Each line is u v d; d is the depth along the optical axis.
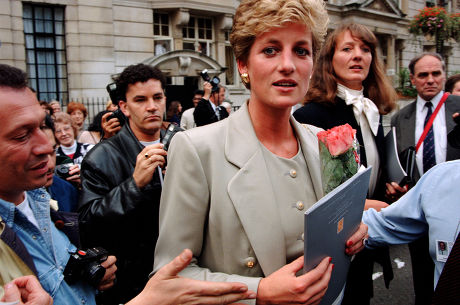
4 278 0.96
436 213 1.24
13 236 1.05
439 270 1.25
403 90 12.21
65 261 1.31
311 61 1.14
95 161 1.99
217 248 1.14
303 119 2.18
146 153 1.77
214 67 11.38
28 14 9.52
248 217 1.08
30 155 1.09
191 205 1.12
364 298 2.06
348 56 2.17
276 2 1.03
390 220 1.47
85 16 9.95
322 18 1.11
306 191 1.22
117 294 1.88
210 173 1.13
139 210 1.75
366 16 15.33
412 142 3.07
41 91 9.90
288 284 0.96
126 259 1.86
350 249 1.19
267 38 1.08
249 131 1.20
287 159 1.21
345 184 1.01
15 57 9.22
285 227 1.14
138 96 2.14
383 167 2.25
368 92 2.46
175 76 10.81
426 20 10.20
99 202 1.82
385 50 16.88
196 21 12.23
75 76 10.00
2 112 1.02
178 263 0.94
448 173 1.25
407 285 3.47
